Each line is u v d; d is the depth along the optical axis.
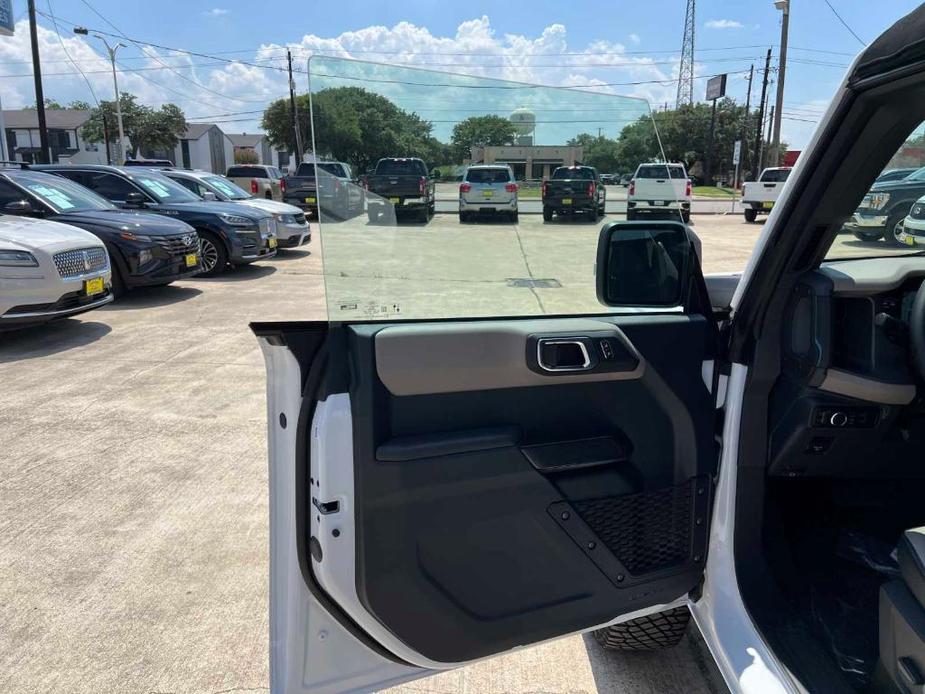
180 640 2.50
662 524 1.79
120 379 5.52
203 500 3.54
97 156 60.53
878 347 1.83
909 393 1.83
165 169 13.25
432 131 1.48
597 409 1.67
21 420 4.62
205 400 5.04
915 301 1.81
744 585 1.83
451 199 1.50
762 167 45.53
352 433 1.45
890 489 2.25
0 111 15.73
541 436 1.62
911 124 1.41
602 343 1.62
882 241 1.91
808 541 2.18
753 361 1.79
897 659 1.35
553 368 1.58
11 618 2.62
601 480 1.69
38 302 6.23
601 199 1.62
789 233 1.63
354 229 1.46
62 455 4.07
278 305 8.48
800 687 1.57
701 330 1.77
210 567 2.95
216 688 2.28
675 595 1.84
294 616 1.56
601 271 1.65
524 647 1.69
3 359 6.08
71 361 6.03
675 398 1.75
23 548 3.09
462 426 1.55
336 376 1.46
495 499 1.58
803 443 1.86
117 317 7.77
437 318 1.53
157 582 2.84
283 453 1.55
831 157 1.47
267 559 3.01
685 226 1.73
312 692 1.56
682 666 2.40
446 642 1.59
